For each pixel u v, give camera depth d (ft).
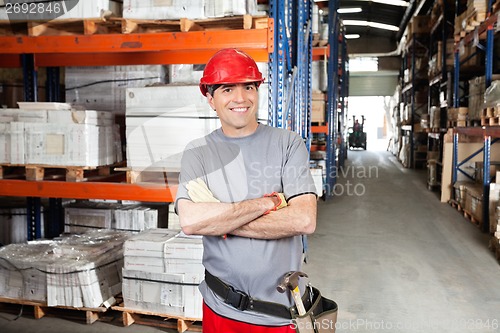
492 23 21.57
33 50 12.28
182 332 10.77
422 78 48.67
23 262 11.41
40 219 15.30
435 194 31.96
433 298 13.10
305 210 5.74
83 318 11.66
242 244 5.86
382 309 12.33
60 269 11.01
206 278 6.20
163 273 10.75
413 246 18.69
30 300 11.67
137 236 11.41
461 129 26.32
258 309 5.78
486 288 13.87
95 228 14.16
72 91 14.69
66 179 12.16
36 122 12.10
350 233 20.97
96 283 11.11
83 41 12.04
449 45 35.76
